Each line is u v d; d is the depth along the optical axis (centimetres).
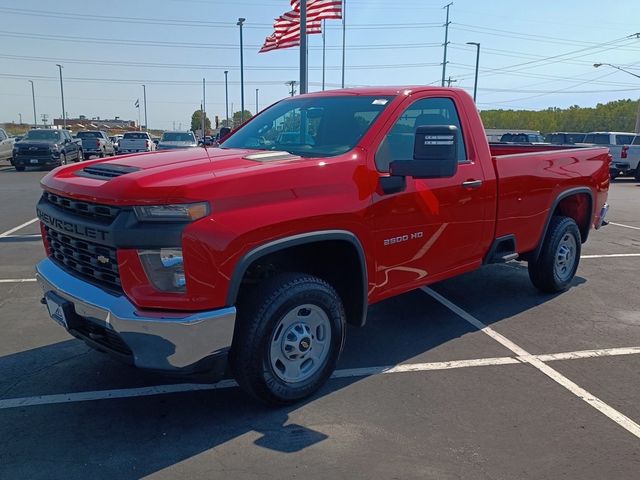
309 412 376
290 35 1518
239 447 335
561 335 518
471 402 390
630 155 2328
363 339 506
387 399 394
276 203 346
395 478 306
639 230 1112
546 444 339
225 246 320
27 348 475
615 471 314
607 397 400
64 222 358
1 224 1084
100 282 347
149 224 315
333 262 413
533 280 632
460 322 551
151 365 319
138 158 400
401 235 427
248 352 349
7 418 365
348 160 392
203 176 330
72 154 2823
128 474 308
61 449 331
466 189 476
